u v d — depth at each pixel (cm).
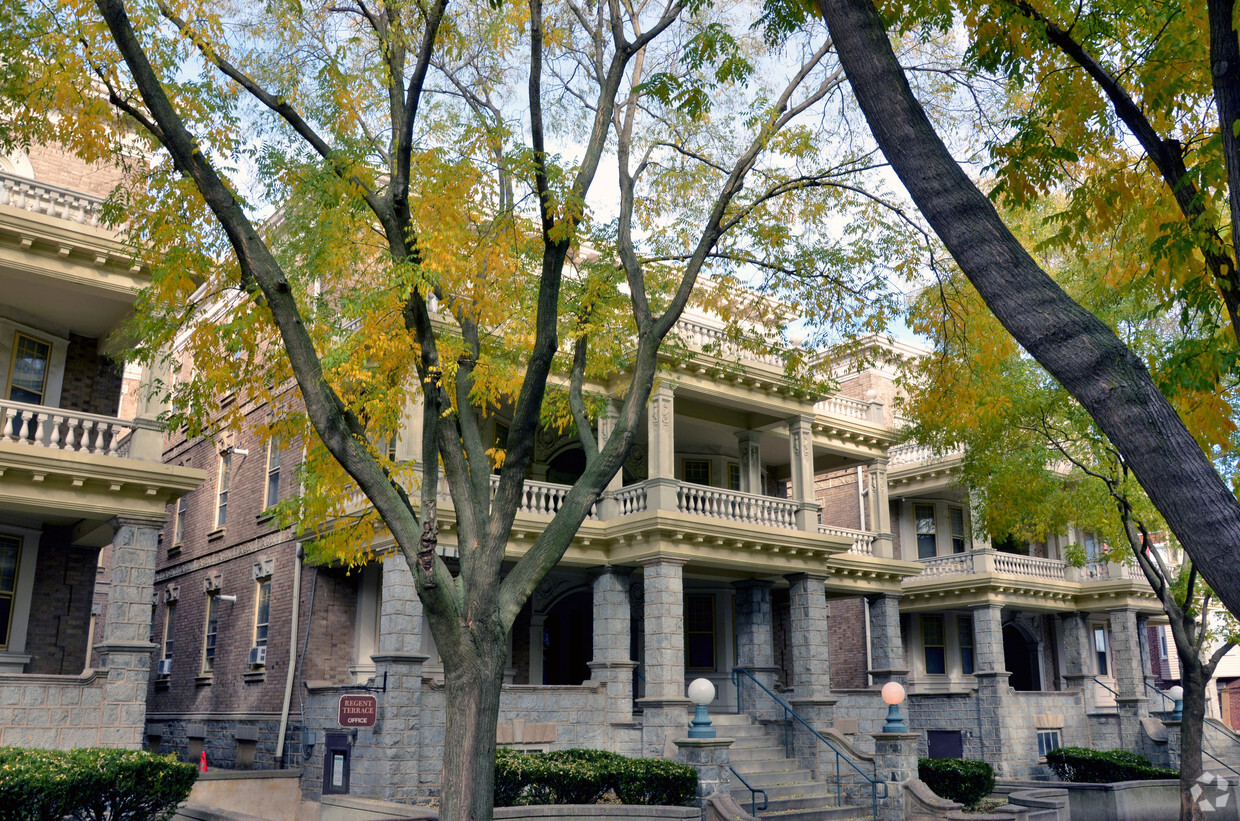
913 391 1650
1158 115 870
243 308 921
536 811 1352
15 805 1087
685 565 2231
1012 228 1661
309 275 1006
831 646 3180
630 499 2181
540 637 2334
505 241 1024
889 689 1848
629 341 1502
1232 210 583
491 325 1048
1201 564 491
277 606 2195
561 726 2030
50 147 1823
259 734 2144
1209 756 2808
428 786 1778
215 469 2706
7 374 1708
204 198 891
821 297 1329
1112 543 2097
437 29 923
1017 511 2028
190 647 2623
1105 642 3703
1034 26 782
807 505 2377
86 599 1812
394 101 967
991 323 1353
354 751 1803
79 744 1458
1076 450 1972
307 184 987
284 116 973
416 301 893
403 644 1803
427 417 874
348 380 932
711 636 2612
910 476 3066
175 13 937
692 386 2206
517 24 1100
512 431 899
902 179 615
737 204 1305
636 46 1019
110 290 1622
